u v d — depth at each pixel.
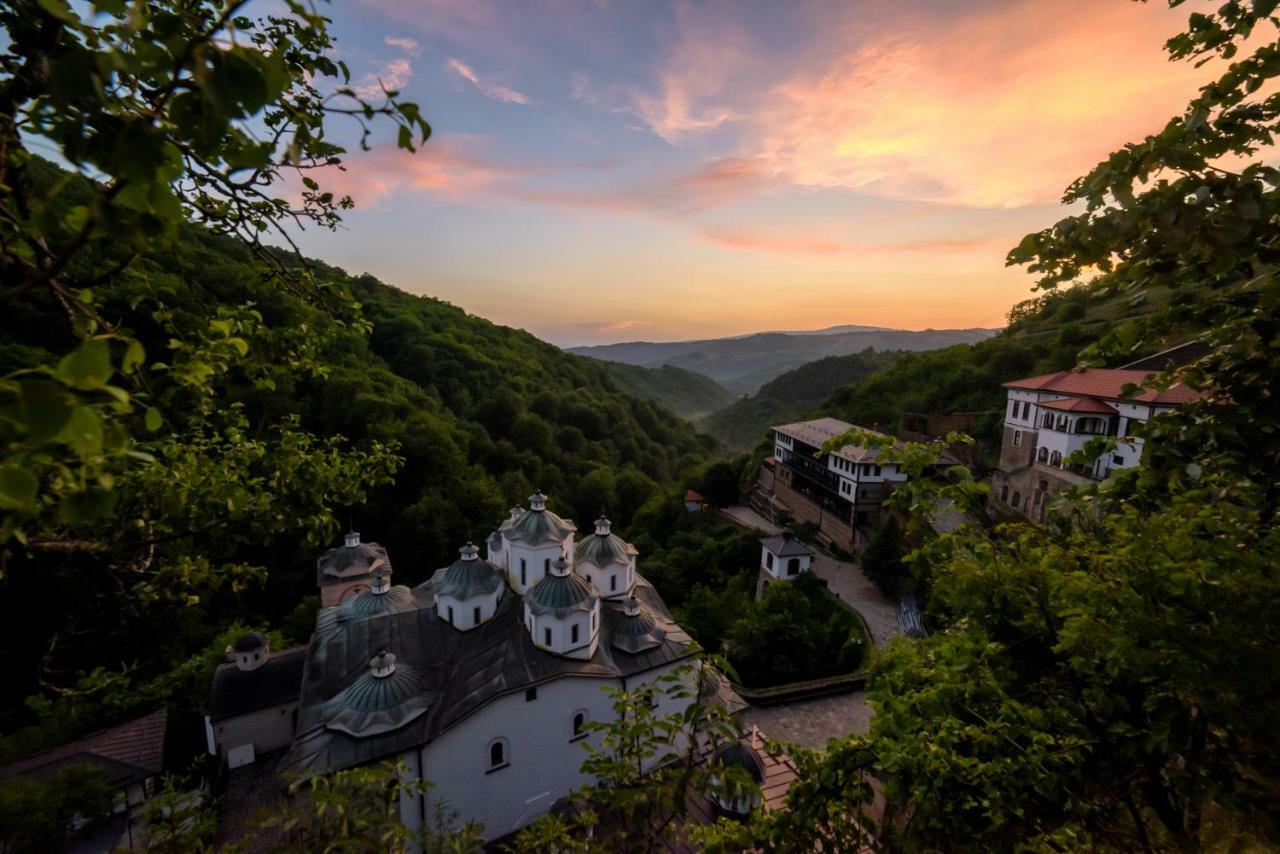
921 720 6.05
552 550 24.91
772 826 6.05
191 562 9.09
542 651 20.89
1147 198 3.86
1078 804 5.31
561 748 20.64
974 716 6.41
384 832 4.90
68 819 14.18
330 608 28.33
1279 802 4.55
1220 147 3.66
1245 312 4.37
